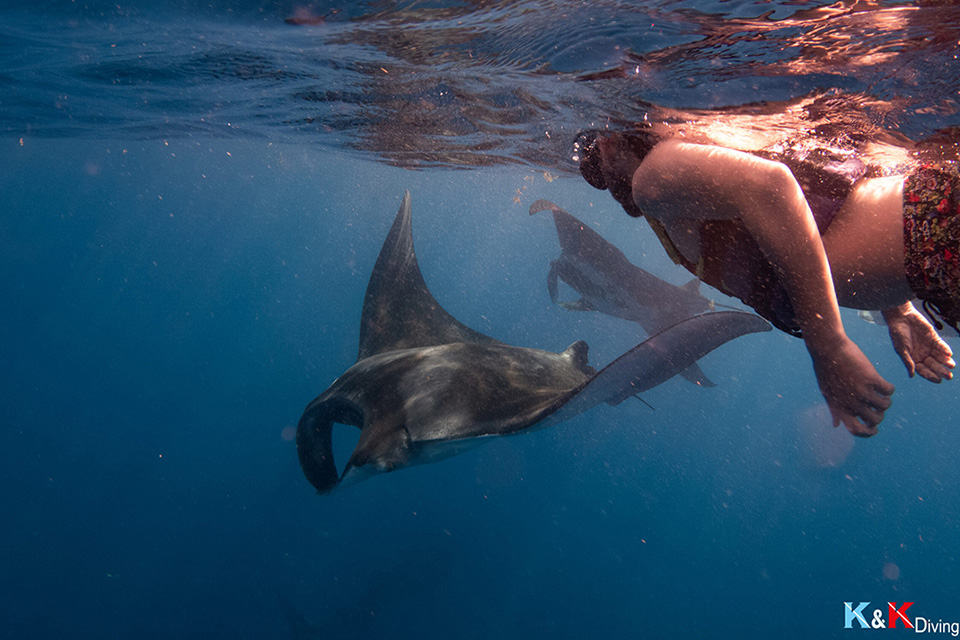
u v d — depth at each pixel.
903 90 2.93
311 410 3.80
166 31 4.39
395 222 5.35
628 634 14.75
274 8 3.64
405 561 14.41
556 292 7.51
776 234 1.18
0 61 5.85
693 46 2.89
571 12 2.85
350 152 10.11
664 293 7.09
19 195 41.53
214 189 42.47
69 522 18.52
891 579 20.06
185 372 39.84
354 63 4.51
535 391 3.30
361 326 4.78
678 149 1.31
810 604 17.89
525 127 5.31
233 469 22.53
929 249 1.24
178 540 17.34
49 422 28.58
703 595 17.52
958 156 3.18
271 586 14.83
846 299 1.45
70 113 8.88
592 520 20.66
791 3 2.40
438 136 6.70
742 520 23.75
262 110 7.22
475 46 3.64
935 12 2.31
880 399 1.16
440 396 3.23
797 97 3.17
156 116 8.62
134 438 26.41
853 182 1.39
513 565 16.28
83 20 4.31
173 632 13.61
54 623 14.03
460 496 18.86
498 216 46.44
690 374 6.61
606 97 3.75
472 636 13.28
